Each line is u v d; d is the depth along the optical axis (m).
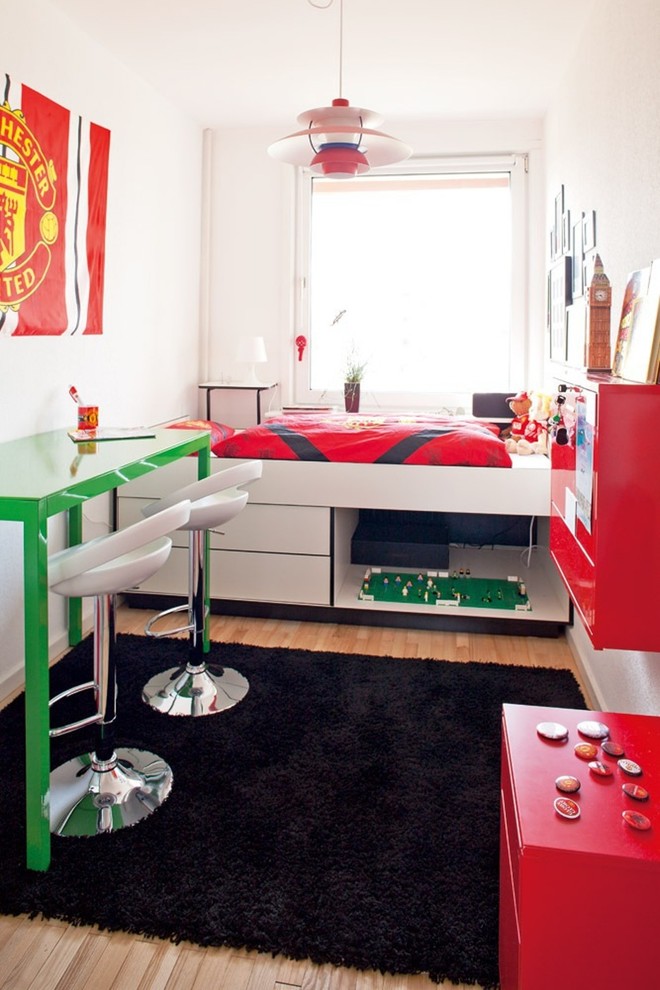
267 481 3.29
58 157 2.88
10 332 2.64
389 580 3.61
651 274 1.64
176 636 3.17
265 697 2.60
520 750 1.32
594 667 2.67
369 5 2.85
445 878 1.71
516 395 4.18
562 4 2.85
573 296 3.24
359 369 4.43
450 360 4.53
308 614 3.39
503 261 4.42
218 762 2.19
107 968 1.49
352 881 1.70
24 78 2.66
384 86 3.73
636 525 1.51
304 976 1.47
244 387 4.30
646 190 2.10
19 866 1.75
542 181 4.25
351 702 2.57
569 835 1.10
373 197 4.47
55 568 1.75
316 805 1.99
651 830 1.11
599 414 1.50
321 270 4.56
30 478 1.92
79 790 2.00
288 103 3.99
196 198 4.41
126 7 2.85
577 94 3.20
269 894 1.66
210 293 4.59
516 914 1.17
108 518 3.44
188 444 2.66
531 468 3.14
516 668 2.85
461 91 3.79
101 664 1.97
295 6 2.85
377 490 3.23
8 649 2.70
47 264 2.84
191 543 2.61
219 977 1.47
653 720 1.43
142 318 3.75
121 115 3.42
